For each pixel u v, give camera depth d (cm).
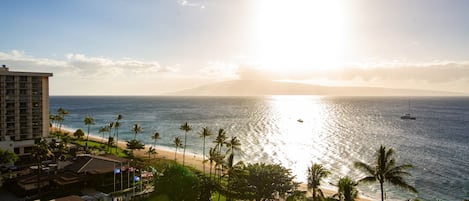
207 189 5991
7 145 9856
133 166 8794
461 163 11431
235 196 6153
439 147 14425
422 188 8888
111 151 12500
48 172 7631
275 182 5888
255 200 5919
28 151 10444
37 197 6669
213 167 10675
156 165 10306
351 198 5512
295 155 12938
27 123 11488
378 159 5066
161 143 16275
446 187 8938
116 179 7825
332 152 13375
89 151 11350
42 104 11944
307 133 19188
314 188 5978
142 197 6594
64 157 8900
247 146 14975
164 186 6053
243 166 6619
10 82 11106
